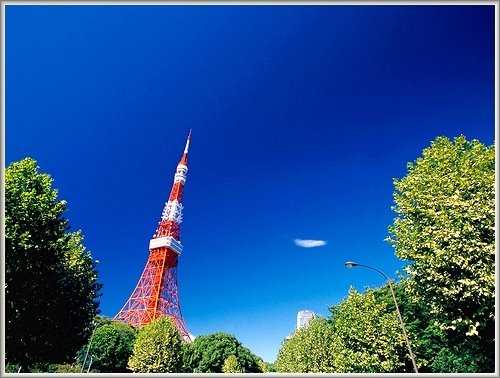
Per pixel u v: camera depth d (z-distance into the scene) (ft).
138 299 370.53
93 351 278.87
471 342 67.41
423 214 71.67
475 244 60.90
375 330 112.27
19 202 78.18
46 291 84.07
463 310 65.36
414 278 72.64
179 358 240.94
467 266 60.59
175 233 423.64
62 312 91.50
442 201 67.41
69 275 99.04
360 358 110.11
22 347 80.89
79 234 114.42
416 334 127.75
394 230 78.13
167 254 401.08
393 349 108.06
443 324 68.44
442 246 65.10
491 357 65.31
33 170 87.04
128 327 312.91
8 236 73.15
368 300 119.34
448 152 74.74
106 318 322.75
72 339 95.35
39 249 78.33
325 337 165.89
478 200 62.64
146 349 226.58
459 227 62.90
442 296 66.85
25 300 78.07
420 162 77.71
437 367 122.72
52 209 83.10
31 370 111.96
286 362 255.29
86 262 109.60
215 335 368.07
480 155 68.64
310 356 173.27
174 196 447.83
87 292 102.63
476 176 66.03
